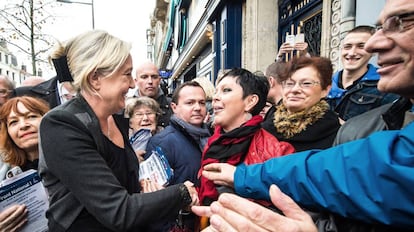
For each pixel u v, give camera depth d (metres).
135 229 1.30
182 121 2.09
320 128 1.69
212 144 1.52
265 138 1.49
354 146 0.74
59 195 1.16
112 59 1.19
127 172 1.34
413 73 0.75
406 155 0.64
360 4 3.07
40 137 1.15
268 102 2.66
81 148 1.11
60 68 1.26
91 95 1.23
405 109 0.90
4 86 3.14
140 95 3.60
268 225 0.72
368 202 0.67
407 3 0.72
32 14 6.06
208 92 2.98
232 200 0.76
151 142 2.11
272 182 0.89
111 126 1.41
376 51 0.80
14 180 1.33
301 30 4.77
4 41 6.31
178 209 1.27
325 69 1.76
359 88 2.21
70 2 6.96
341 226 0.76
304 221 0.74
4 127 1.64
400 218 0.63
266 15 5.73
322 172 0.77
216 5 7.23
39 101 1.72
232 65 6.67
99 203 1.09
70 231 1.14
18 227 1.33
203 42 10.98
